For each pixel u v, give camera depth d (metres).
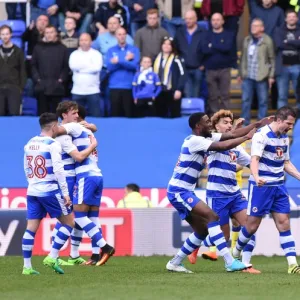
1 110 69.19
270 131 39.00
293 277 37.22
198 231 39.28
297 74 68.50
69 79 69.62
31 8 74.00
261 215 39.72
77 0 72.19
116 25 70.12
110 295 30.86
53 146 38.25
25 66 70.12
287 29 68.38
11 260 47.84
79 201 42.81
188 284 34.47
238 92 76.94
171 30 72.00
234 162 42.41
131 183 61.94
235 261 39.25
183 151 38.53
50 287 33.78
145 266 43.94
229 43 68.62
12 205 65.31
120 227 52.34
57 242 39.91
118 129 68.25
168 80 67.94
